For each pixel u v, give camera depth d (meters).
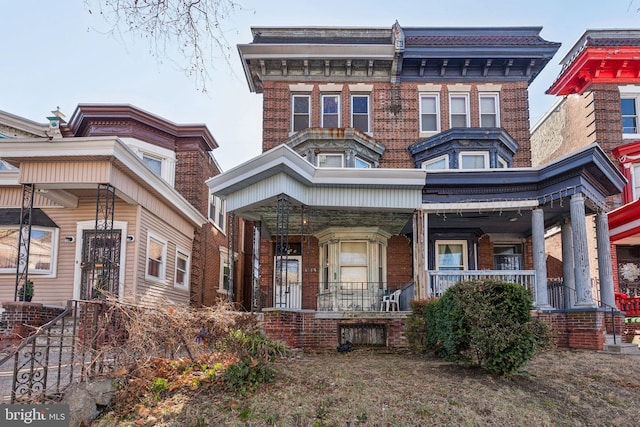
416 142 17.42
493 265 17.39
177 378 7.27
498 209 13.75
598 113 18.27
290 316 11.84
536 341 8.40
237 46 17.22
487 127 17.27
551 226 16.25
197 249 19.28
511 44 17.38
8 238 14.20
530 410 6.92
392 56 17.52
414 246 13.96
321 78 18.14
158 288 15.37
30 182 12.06
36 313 11.01
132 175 13.07
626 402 7.45
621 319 12.81
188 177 19.09
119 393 6.67
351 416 6.50
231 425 6.21
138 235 13.89
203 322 7.75
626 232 16.33
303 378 7.73
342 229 15.91
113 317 7.05
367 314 12.66
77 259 13.98
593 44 18.00
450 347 8.38
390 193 13.77
